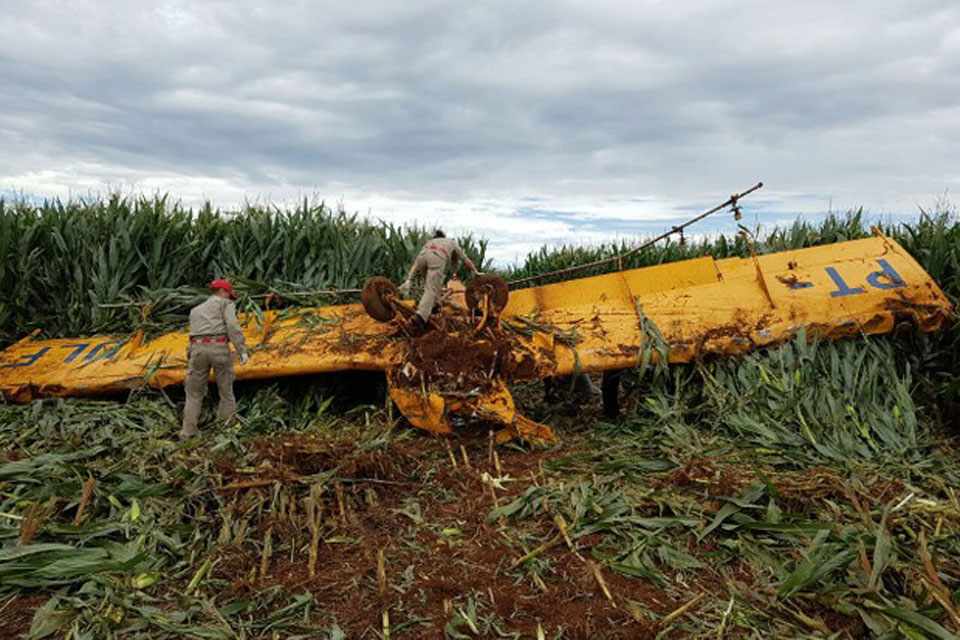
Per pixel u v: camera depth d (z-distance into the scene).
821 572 3.17
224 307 6.03
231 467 4.37
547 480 4.71
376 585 3.37
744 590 3.26
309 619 3.09
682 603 3.20
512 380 6.13
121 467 4.46
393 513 4.20
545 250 13.31
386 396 6.60
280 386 6.85
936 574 3.12
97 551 3.45
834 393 5.51
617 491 4.32
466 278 10.49
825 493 4.09
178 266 8.84
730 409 5.54
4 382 6.86
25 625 2.99
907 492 4.20
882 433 5.12
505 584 3.38
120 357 7.06
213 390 6.92
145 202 9.20
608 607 3.18
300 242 9.16
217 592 3.33
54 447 5.20
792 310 6.19
